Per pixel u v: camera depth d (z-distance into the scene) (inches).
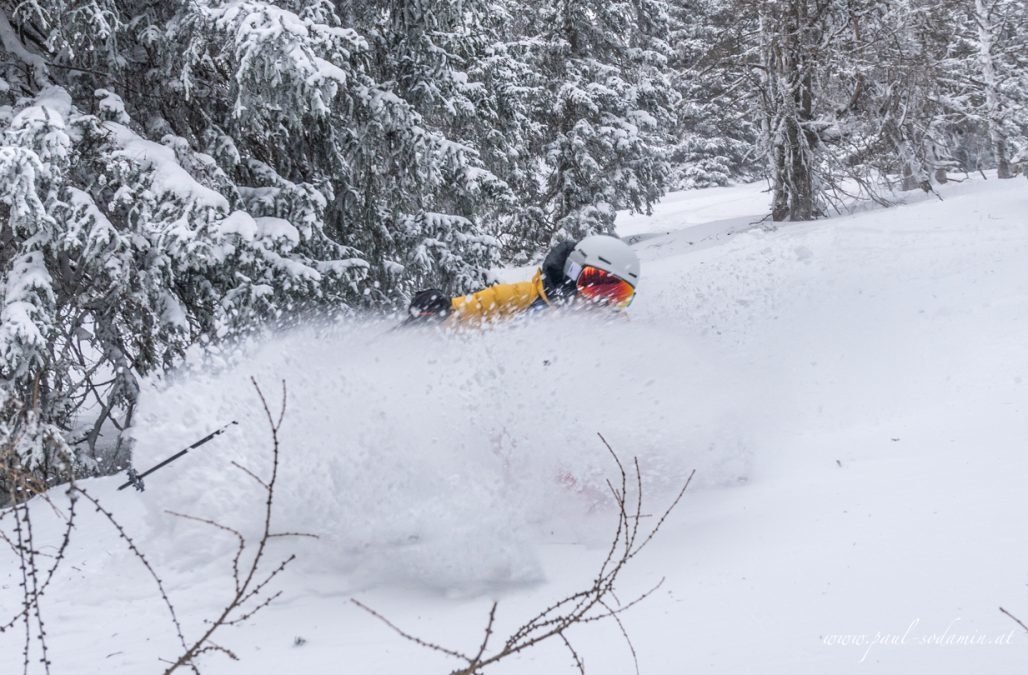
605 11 960.3
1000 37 1148.5
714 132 1556.3
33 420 93.6
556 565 135.9
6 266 297.0
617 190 997.8
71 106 301.0
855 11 842.8
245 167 372.8
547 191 981.8
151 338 313.1
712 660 87.4
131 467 173.6
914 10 826.8
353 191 407.8
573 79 964.0
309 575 141.9
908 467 153.9
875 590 99.7
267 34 299.7
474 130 478.9
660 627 100.0
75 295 311.0
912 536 115.8
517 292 193.5
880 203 900.0
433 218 445.4
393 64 438.0
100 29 299.0
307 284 349.4
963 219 658.8
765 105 888.3
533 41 906.1
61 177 282.8
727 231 935.7
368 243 424.5
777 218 936.3
